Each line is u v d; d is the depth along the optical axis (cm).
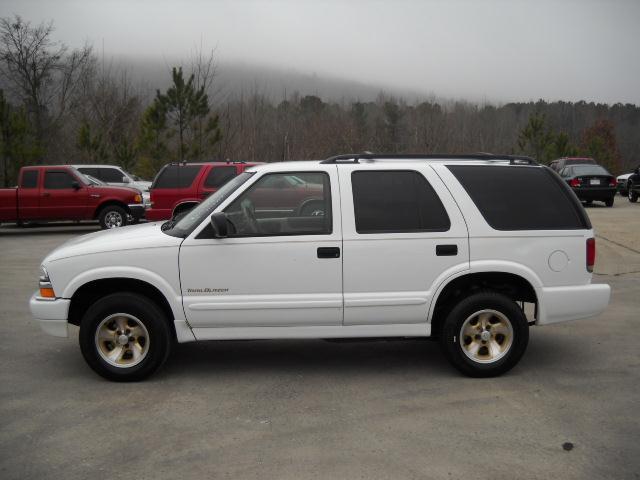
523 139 3719
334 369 545
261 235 498
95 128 3525
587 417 433
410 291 504
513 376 520
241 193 505
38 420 435
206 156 2633
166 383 511
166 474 356
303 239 496
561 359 566
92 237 550
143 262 497
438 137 4272
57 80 3784
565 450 383
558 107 7000
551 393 480
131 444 396
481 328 512
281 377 524
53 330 507
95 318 501
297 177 511
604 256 1145
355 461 370
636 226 1606
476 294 506
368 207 505
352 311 502
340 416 438
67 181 1617
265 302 497
